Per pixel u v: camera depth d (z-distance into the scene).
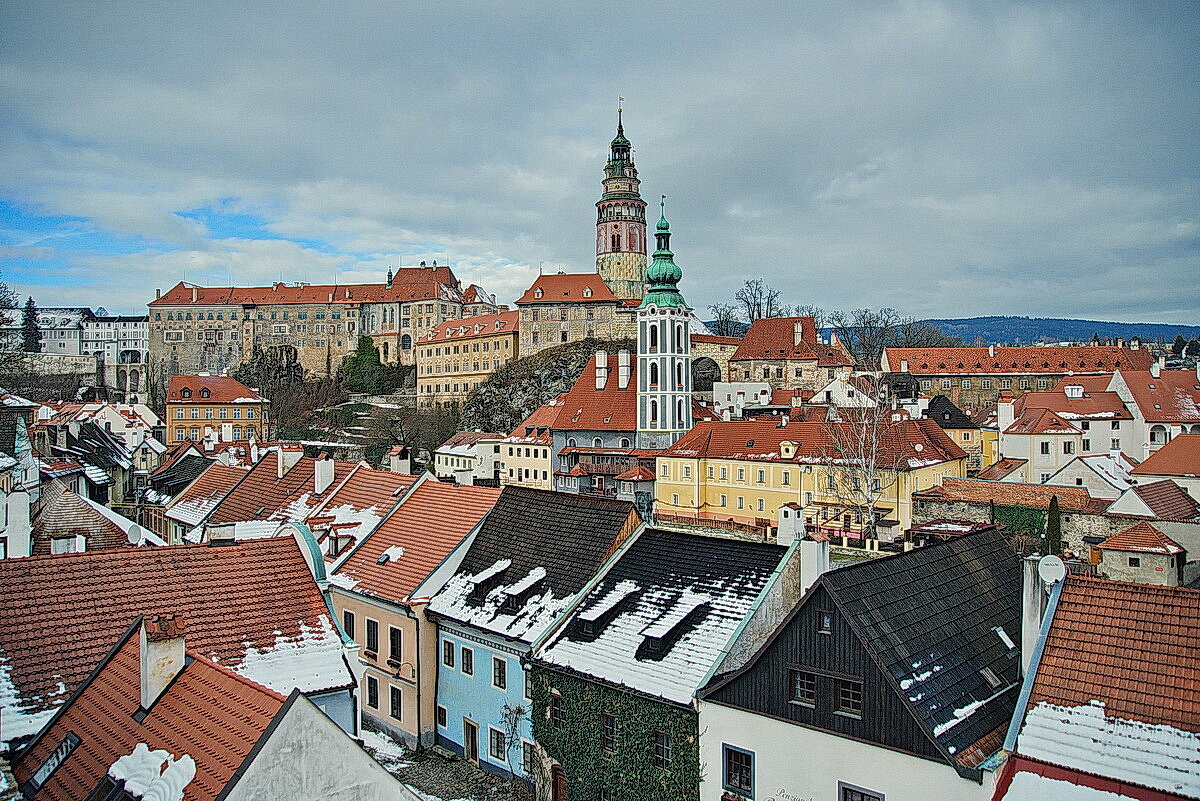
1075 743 24.50
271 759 19.39
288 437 187.12
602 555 41.62
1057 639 26.66
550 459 128.00
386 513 52.94
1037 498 80.69
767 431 101.00
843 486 89.56
